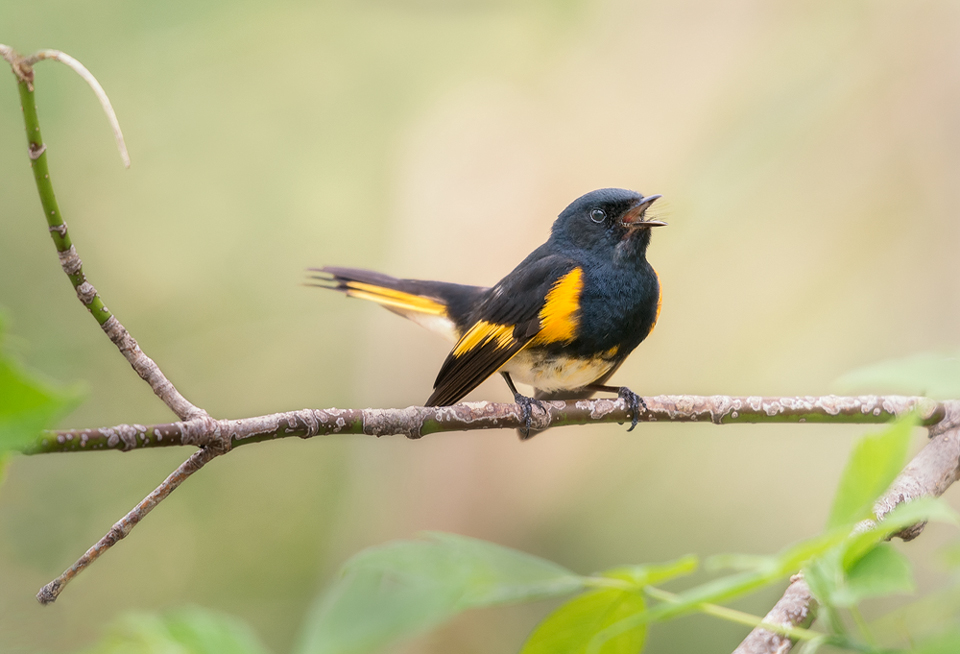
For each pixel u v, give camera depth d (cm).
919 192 1266
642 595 228
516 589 190
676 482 1203
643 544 1185
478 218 1294
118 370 1319
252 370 1413
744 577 193
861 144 1288
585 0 1413
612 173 1305
